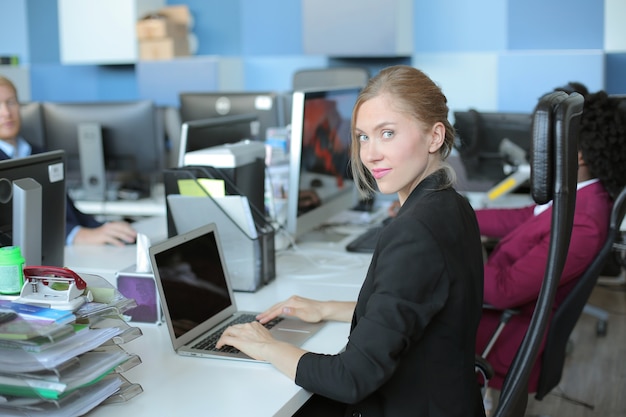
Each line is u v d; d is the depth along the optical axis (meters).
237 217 2.14
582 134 2.20
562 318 2.18
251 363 1.64
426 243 1.42
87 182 3.76
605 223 2.17
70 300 1.41
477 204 3.54
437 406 1.50
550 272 1.43
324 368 1.47
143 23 5.66
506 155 3.46
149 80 5.70
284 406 1.45
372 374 1.41
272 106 3.59
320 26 5.24
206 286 1.88
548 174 1.38
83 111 3.74
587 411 3.15
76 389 1.35
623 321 4.20
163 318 1.93
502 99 4.95
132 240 2.76
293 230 2.54
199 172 2.24
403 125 1.50
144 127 3.72
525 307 2.30
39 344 1.29
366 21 5.13
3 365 1.31
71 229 2.79
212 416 1.40
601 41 5.02
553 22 5.11
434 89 1.53
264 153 2.57
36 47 6.42
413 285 1.41
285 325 1.88
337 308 1.90
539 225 2.32
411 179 1.53
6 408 1.36
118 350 1.46
